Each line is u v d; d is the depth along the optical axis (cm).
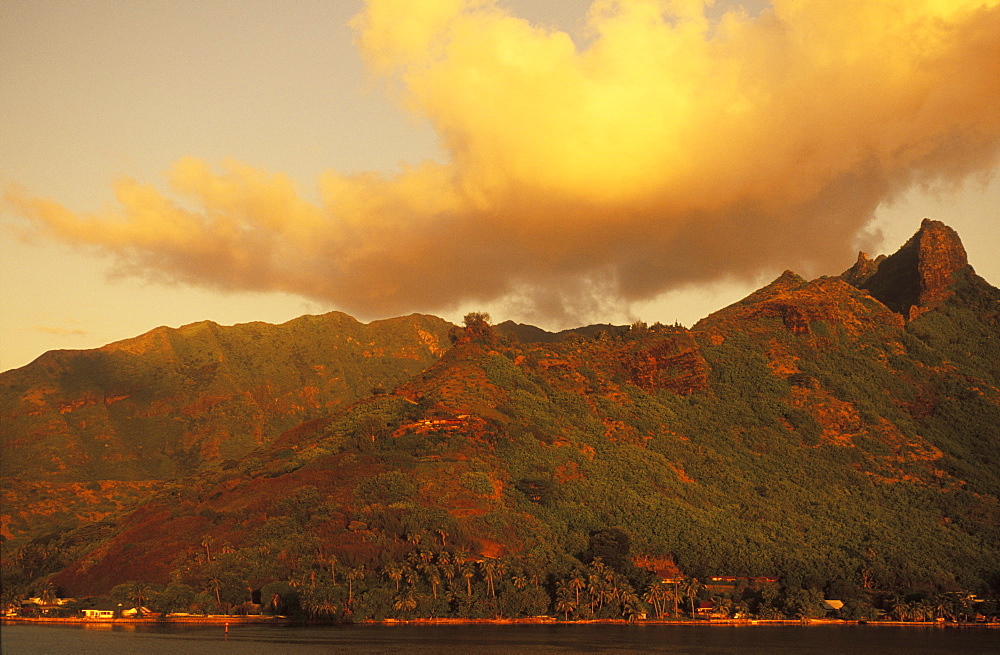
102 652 18475
